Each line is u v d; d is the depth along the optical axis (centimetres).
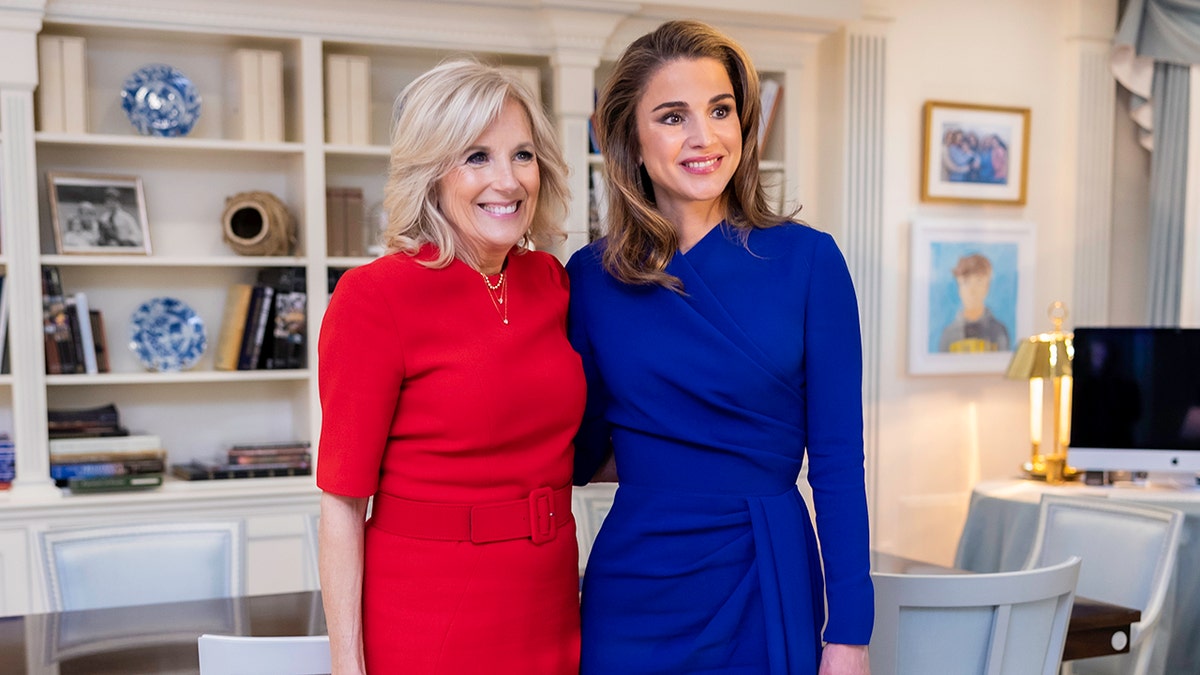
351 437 165
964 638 217
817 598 183
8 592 398
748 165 184
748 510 176
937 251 542
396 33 439
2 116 396
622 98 184
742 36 487
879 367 536
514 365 173
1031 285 563
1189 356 458
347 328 165
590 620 186
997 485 473
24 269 404
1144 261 582
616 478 208
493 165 171
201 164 455
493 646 170
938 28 545
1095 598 337
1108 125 570
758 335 175
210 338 461
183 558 315
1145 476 491
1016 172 558
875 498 538
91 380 414
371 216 470
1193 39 526
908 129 539
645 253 184
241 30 423
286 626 265
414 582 169
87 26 412
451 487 170
